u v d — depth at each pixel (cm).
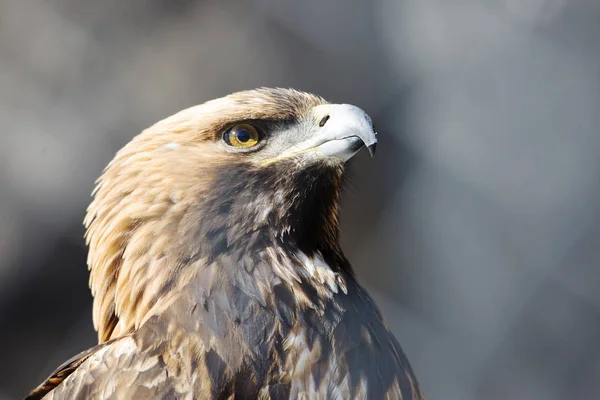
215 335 557
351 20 1338
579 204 1469
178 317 562
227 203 596
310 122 619
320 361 566
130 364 551
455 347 1404
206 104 620
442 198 1392
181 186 595
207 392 545
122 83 1273
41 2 1293
